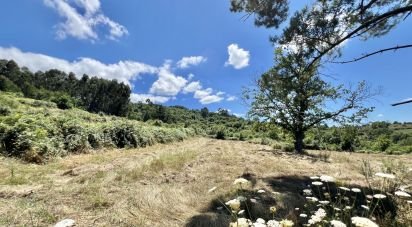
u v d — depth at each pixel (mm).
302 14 6559
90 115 31984
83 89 78500
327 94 16703
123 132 15062
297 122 17250
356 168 8891
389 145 23203
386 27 6332
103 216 4047
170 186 5988
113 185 5812
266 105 17953
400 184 4059
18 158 8055
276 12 6836
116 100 78188
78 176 6551
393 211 3277
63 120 11750
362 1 6020
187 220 4059
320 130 18562
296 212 3855
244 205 4090
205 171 8039
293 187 5941
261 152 15414
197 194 5395
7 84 48750
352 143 22312
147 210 4426
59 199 4668
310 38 6586
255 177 7086
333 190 5094
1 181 5613
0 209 4027
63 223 1676
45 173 6801
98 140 12859
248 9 6961
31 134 8961
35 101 31953
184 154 11953
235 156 12453
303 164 10172
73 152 10750
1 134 8570
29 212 3936
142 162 9180
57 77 89812
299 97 16156
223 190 5574
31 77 79250
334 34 6395
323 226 2371
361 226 1513
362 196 4375
